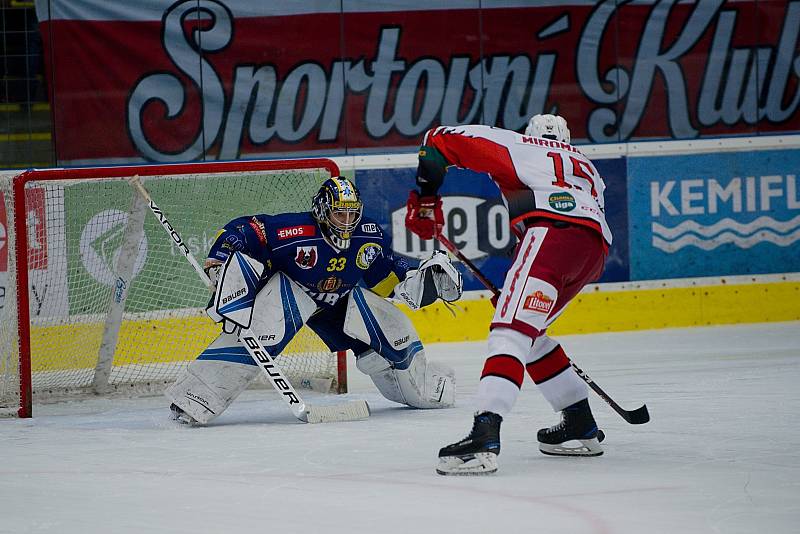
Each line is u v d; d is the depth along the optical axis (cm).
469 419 1689
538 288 1247
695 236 2989
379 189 2881
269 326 1730
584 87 2972
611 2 2961
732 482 1168
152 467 1331
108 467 1340
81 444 1530
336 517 1041
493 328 1260
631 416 1390
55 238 2453
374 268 1827
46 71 2786
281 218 1738
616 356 2450
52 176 1895
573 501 1091
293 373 2161
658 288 2972
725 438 1445
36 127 2797
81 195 2495
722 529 972
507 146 1295
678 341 2688
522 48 2947
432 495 1131
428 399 1817
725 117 3022
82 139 2808
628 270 2955
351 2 2881
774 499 1084
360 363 1838
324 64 2881
